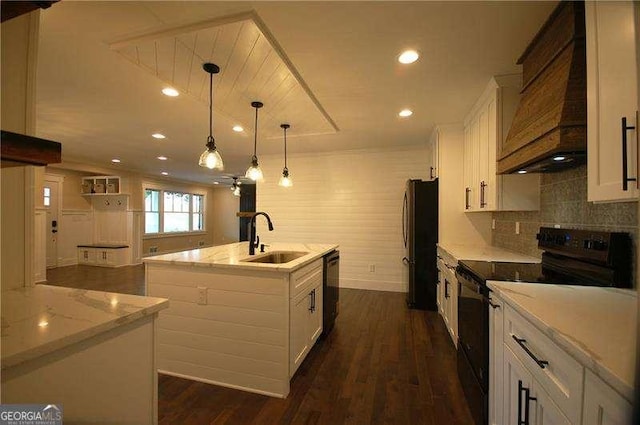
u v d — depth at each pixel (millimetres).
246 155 5277
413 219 3680
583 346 758
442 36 1719
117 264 6348
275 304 1941
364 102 2732
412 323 3195
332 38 1739
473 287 1693
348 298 4180
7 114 1114
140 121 3336
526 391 1077
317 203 4992
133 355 941
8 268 1138
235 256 2365
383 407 1802
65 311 910
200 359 2082
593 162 1117
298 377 2139
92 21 1588
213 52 1828
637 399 593
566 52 1423
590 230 1539
